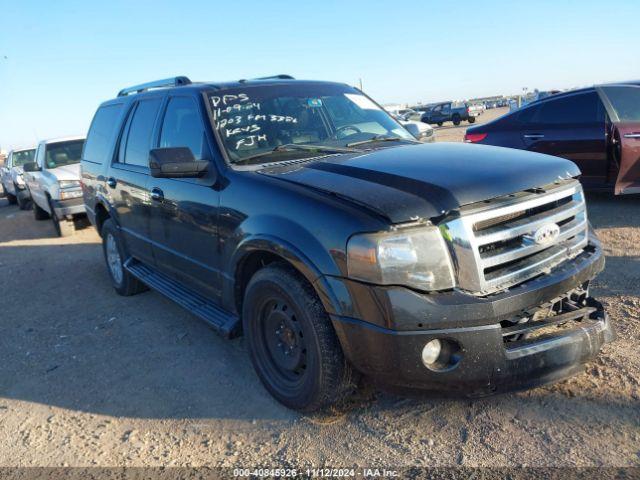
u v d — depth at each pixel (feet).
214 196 11.48
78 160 34.99
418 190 8.74
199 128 12.66
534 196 9.27
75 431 10.64
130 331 15.53
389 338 8.24
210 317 12.26
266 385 10.93
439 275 8.29
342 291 8.61
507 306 8.39
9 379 13.24
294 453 9.24
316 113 13.70
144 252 16.05
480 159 10.21
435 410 10.02
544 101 25.13
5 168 52.03
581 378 10.52
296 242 9.21
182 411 10.94
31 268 24.62
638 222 21.22
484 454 8.71
